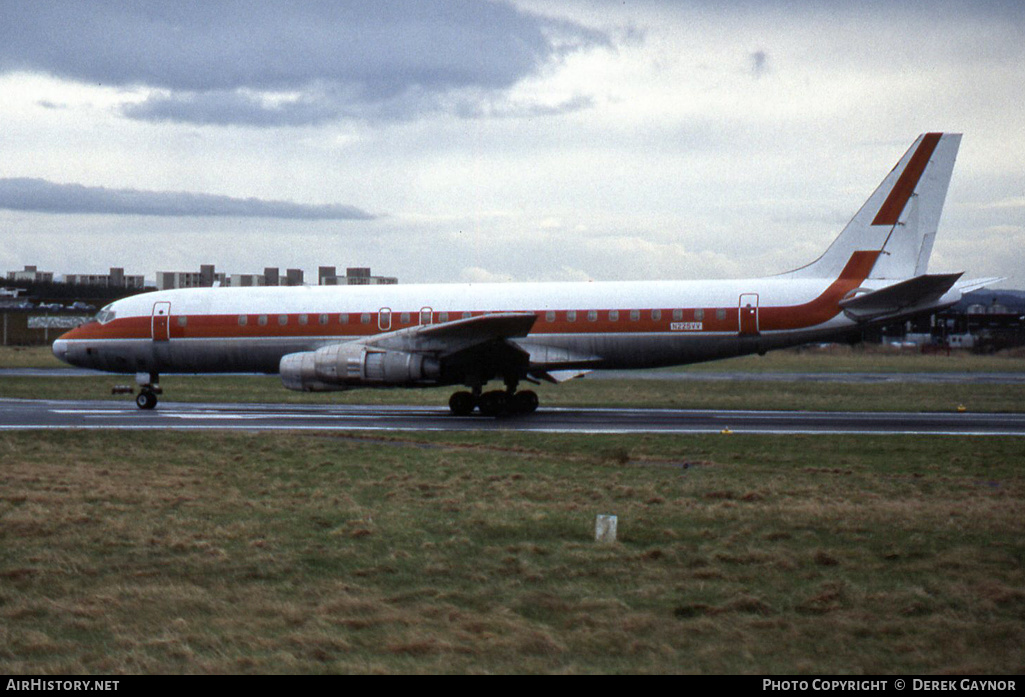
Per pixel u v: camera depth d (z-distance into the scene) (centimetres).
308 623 3622
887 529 5225
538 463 7931
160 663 3203
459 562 4553
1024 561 4538
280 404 14762
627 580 4241
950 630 3541
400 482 6956
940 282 11469
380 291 13388
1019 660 3247
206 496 6369
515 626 3575
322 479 7131
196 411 13300
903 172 12431
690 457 8356
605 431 10338
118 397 15950
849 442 9300
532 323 11250
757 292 12362
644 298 12481
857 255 12500
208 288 14162
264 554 4719
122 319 13850
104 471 7450
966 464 7881
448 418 12131
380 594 4028
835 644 3406
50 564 4519
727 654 3300
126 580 4253
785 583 4194
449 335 11738
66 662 3222
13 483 6825
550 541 5022
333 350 12131
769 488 6600
